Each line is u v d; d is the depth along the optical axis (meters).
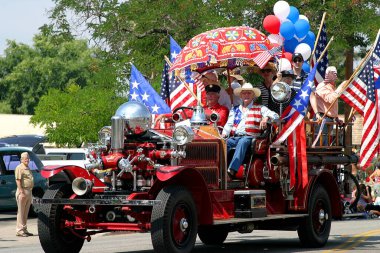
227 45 15.32
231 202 14.22
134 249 16.16
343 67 63.34
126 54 38.34
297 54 16.67
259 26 35.97
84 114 42.00
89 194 13.29
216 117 14.39
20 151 28.02
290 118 15.19
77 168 13.42
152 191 13.04
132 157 13.18
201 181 13.12
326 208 16.39
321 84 17.36
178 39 36.44
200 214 13.34
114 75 37.78
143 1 37.78
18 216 21.66
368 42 37.22
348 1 34.59
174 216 12.65
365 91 18.08
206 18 35.16
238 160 14.41
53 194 13.38
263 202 14.57
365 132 18.14
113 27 37.69
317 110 16.98
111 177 13.37
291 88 15.64
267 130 15.04
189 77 17.44
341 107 52.72
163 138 13.34
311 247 16.17
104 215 13.46
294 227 15.92
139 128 13.22
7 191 27.38
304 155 15.56
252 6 35.06
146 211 13.03
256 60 15.16
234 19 35.19
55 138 46.91
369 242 17.41
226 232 16.73
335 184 16.69
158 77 36.47
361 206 27.77
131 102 13.43
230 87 16.11
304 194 15.66
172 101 17.61
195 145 13.98
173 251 12.59
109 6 37.69
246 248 16.20
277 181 15.27
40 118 49.16
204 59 15.26
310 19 34.91
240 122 15.02
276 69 15.92
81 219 13.48
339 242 17.42
